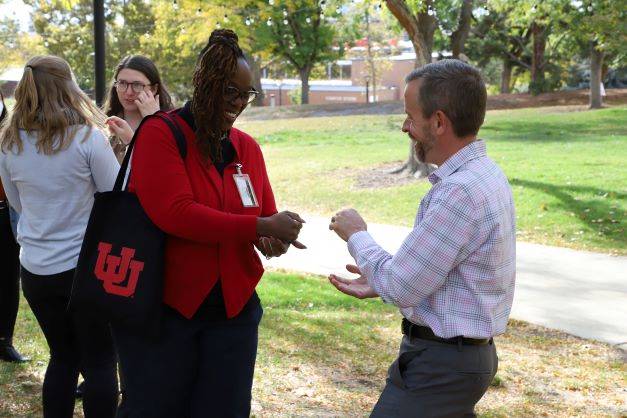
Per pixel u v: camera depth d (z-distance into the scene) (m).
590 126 25.91
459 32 17.78
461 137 2.50
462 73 2.47
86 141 3.31
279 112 37.25
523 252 10.05
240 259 2.88
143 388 2.83
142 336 2.81
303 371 5.29
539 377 5.46
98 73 7.36
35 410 4.22
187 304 2.79
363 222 2.67
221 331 2.89
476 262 2.45
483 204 2.42
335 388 4.97
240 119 35.50
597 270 9.06
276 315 6.85
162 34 32.25
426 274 2.42
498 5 21.28
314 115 35.69
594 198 12.25
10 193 3.48
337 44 43.25
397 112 34.69
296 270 9.25
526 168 15.09
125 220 2.73
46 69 3.29
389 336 6.37
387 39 56.56
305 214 13.73
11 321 4.97
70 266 3.34
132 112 4.05
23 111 3.27
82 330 3.29
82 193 3.35
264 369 5.27
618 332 6.71
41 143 3.26
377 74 61.16
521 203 12.43
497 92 61.44
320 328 6.46
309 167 18.20
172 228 2.70
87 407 3.38
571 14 24.94
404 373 2.61
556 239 10.81
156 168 2.70
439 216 2.42
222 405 2.90
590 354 6.11
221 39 2.74
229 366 2.89
